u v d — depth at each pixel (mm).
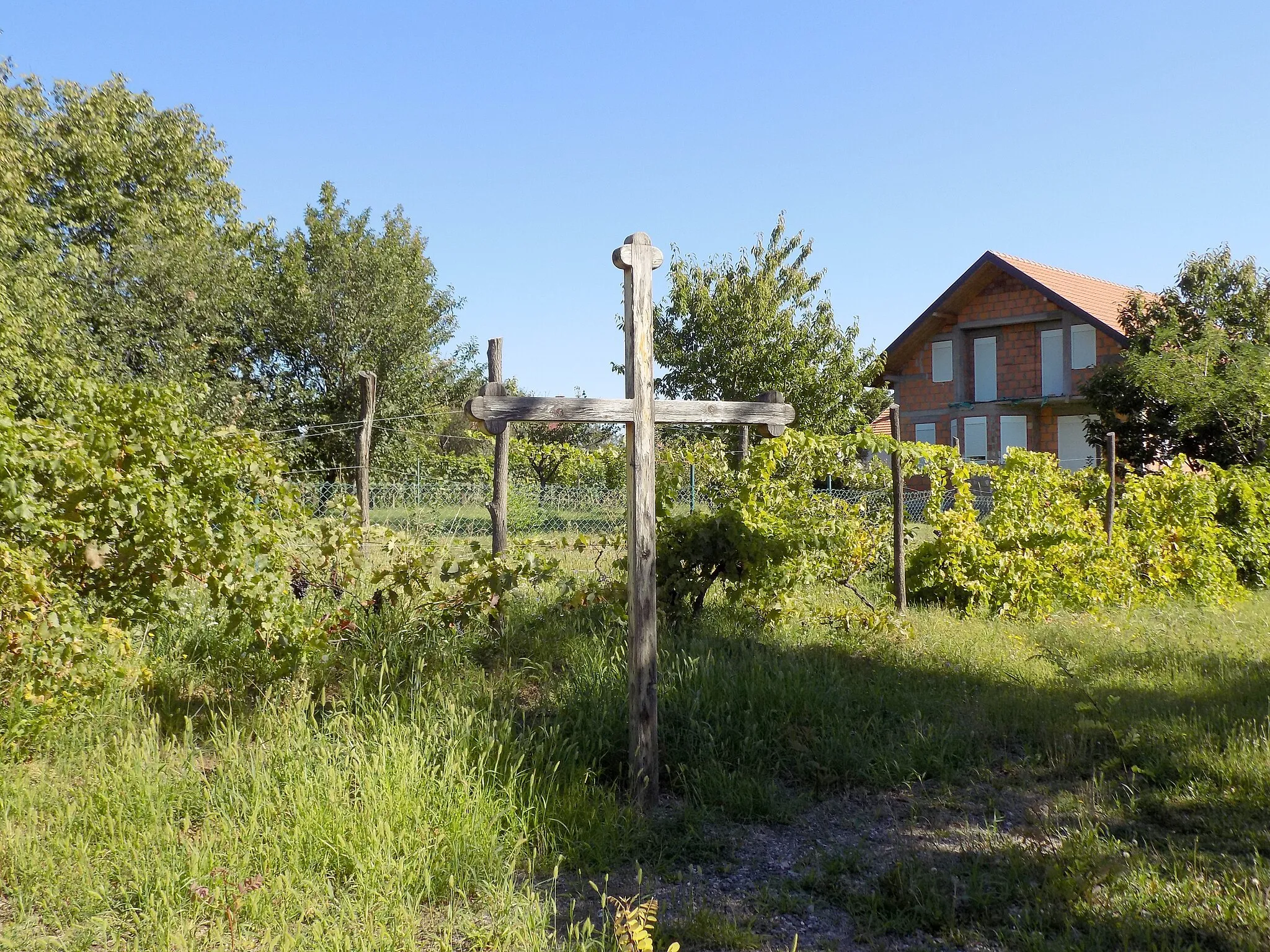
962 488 10203
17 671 4465
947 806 4516
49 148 22734
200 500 5395
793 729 5211
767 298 23703
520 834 3887
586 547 7984
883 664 6781
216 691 5621
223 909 3170
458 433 32375
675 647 6707
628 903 3201
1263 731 5199
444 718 4805
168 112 25734
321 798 3857
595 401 4465
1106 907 3406
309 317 27797
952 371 30828
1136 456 21625
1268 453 16812
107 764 4207
